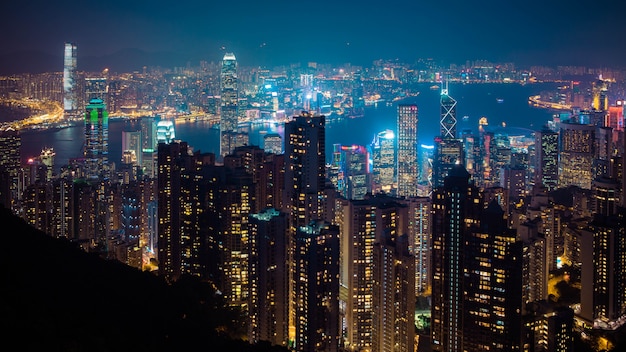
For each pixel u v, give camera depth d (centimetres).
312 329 16550
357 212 18212
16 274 12938
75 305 12338
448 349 16250
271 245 17912
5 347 9444
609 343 17238
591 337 17488
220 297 19075
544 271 18850
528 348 15362
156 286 16200
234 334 17325
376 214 18575
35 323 10431
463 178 16212
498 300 15050
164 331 13275
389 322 17612
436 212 16500
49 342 10000
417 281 19675
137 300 14425
